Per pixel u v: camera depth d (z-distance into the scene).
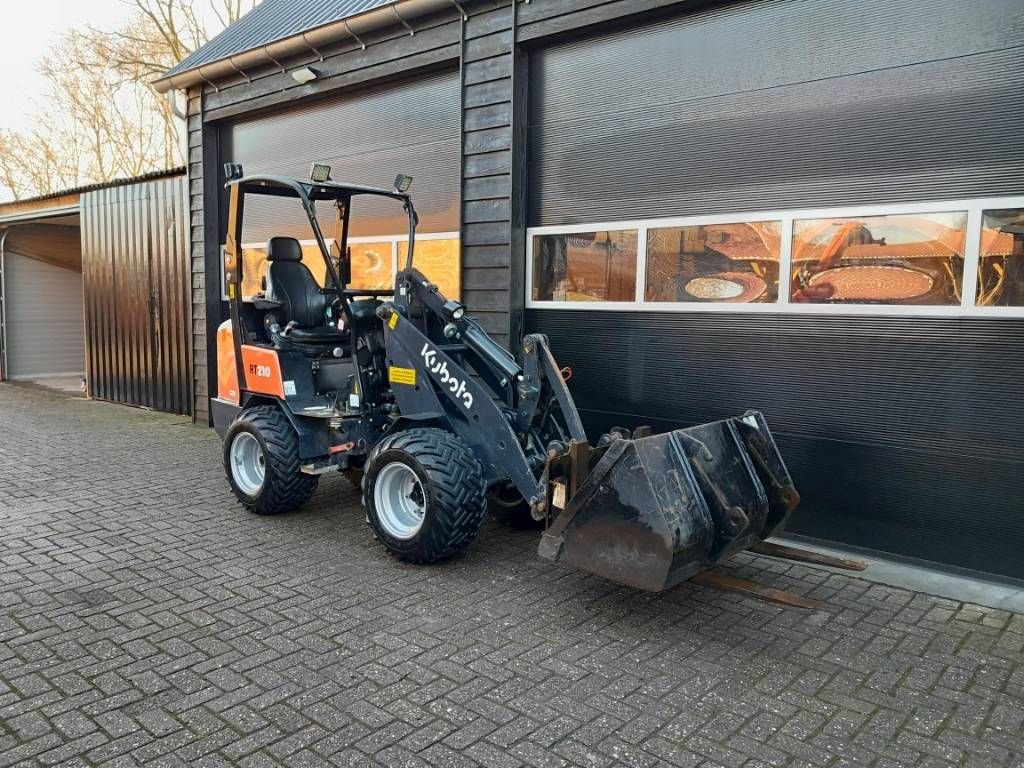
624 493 3.66
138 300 10.41
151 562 4.66
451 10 6.50
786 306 5.06
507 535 5.24
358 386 5.31
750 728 2.99
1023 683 3.37
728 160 5.26
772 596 3.84
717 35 5.26
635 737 2.91
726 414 5.38
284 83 7.99
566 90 6.01
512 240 6.22
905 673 3.44
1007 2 4.23
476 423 4.70
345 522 5.47
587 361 6.05
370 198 7.60
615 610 4.05
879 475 4.79
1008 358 4.34
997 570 4.45
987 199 4.35
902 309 4.63
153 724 2.95
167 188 9.72
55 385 13.36
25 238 13.69
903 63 4.57
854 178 4.78
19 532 5.19
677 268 5.54
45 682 3.25
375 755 2.77
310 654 3.52
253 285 8.91
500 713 3.06
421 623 3.86
